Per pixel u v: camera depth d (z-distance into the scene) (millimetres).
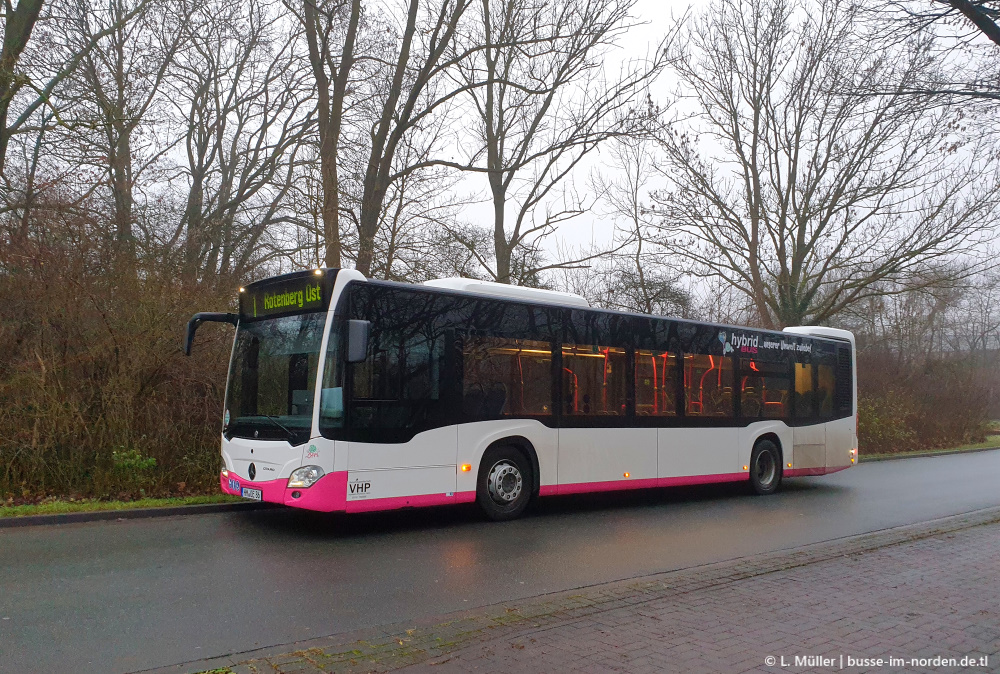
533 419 10617
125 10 15938
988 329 42062
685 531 10070
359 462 8758
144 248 13422
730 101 25844
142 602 6082
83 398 11305
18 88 13148
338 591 6598
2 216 12211
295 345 9055
